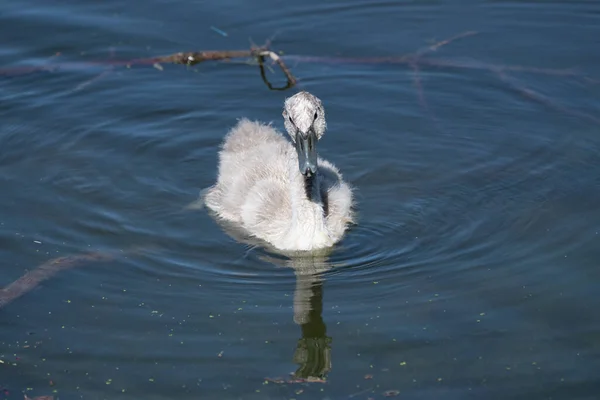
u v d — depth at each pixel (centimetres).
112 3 2116
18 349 1149
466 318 1197
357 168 1625
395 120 1752
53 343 1162
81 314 1222
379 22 2062
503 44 1962
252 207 1492
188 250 1402
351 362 1120
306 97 1316
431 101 1802
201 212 1517
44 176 1580
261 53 1923
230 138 1661
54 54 1923
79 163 1625
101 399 1065
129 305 1245
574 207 1459
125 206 1515
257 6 2111
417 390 1066
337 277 1321
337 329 1187
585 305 1211
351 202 1520
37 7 2083
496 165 1602
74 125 1734
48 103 1791
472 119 1742
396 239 1419
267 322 1209
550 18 2059
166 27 2027
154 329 1192
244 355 1140
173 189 1576
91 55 1920
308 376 1098
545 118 1725
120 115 1770
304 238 1397
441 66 1898
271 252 1405
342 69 1905
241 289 1292
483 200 1505
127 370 1113
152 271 1334
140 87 1852
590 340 1141
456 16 2081
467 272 1309
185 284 1302
